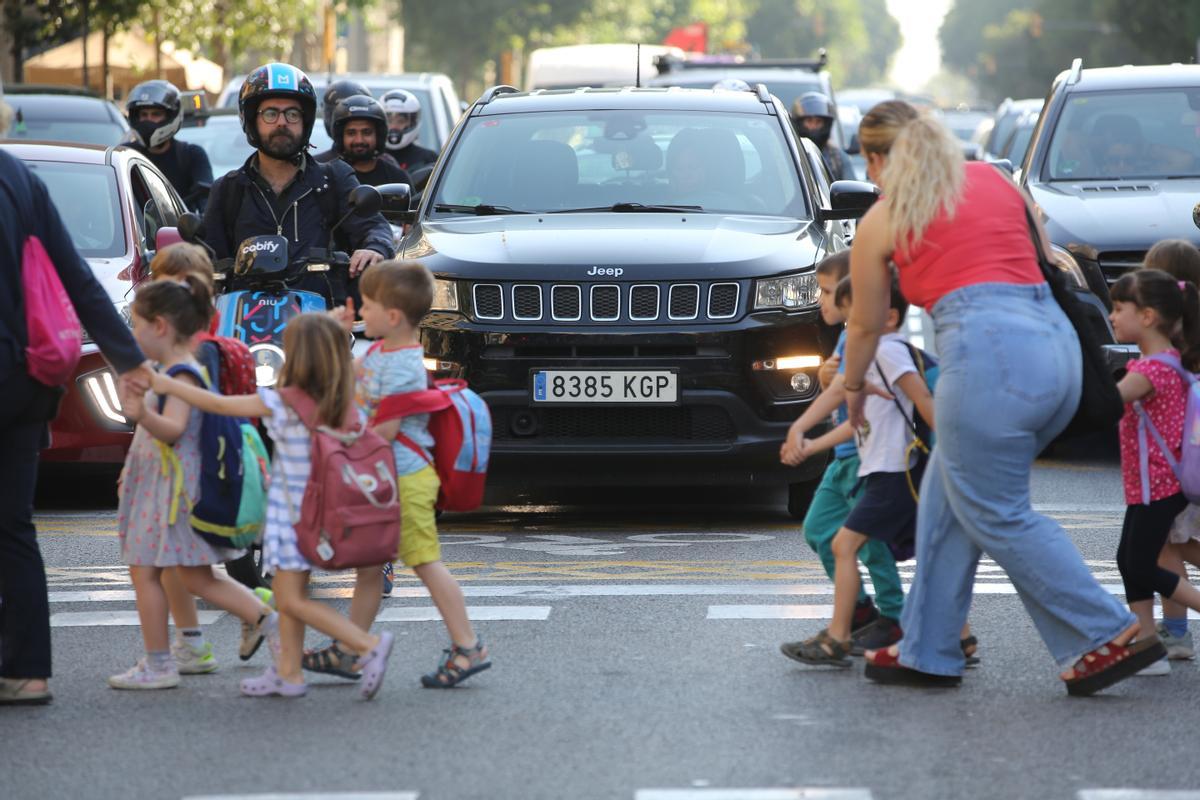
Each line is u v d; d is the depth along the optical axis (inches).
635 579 663.8
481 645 514.9
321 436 493.0
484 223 828.6
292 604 498.3
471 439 517.0
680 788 416.8
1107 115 1089.4
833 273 533.6
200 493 509.4
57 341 486.6
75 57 2603.3
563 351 761.0
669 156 867.4
